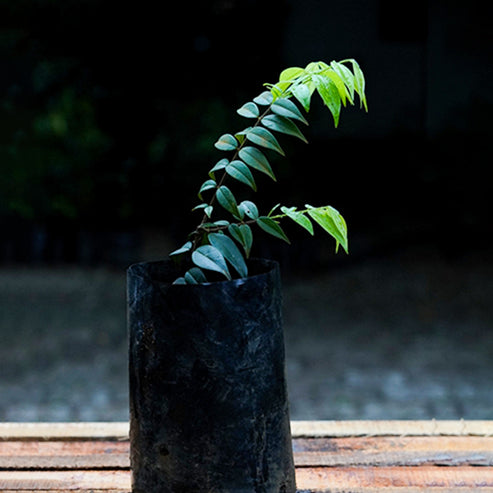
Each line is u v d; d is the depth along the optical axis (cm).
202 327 126
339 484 151
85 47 936
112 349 575
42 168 835
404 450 167
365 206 949
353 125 967
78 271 813
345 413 439
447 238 861
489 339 583
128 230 863
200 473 128
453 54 977
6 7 941
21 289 746
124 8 921
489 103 920
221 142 136
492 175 882
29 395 480
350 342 586
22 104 927
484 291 723
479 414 431
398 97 991
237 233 132
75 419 437
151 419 131
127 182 848
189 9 926
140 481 135
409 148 959
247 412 128
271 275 132
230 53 944
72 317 657
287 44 981
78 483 154
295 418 432
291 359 548
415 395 466
